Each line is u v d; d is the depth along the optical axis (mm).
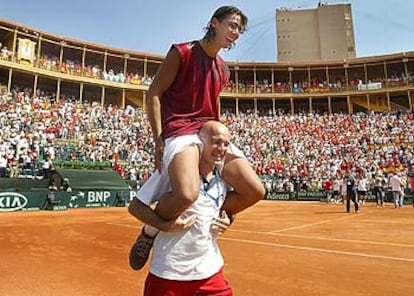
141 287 4496
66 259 6207
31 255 6562
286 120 40781
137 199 1973
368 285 4500
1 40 37031
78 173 20938
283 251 6867
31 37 36094
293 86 46219
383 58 42781
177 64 2115
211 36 2152
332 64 44625
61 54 37688
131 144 30188
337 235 9242
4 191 16641
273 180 30484
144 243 2062
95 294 4211
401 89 42031
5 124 25469
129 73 43250
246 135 36938
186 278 1856
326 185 26781
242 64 45406
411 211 18047
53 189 18375
